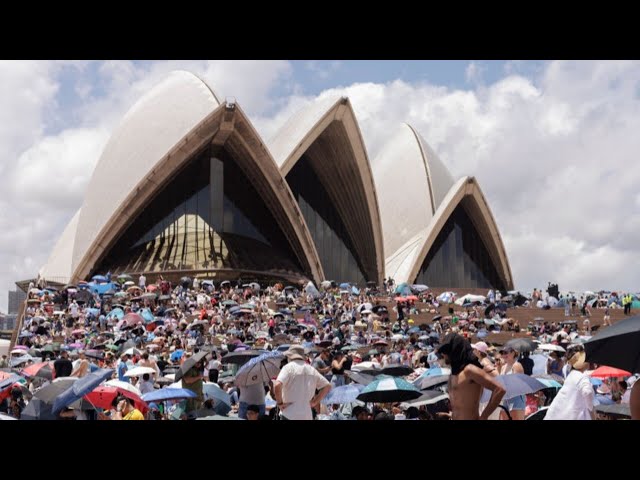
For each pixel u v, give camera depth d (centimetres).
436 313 3250
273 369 952
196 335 2319
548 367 1242
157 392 927
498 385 532
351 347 1731
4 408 1073
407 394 856
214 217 4419
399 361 1586
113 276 4256
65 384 829
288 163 4306
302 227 4412
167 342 2066
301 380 785
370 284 4606
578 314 3300
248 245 4412
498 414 841
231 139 4181
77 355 1681
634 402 431
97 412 920
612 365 477
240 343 1603
